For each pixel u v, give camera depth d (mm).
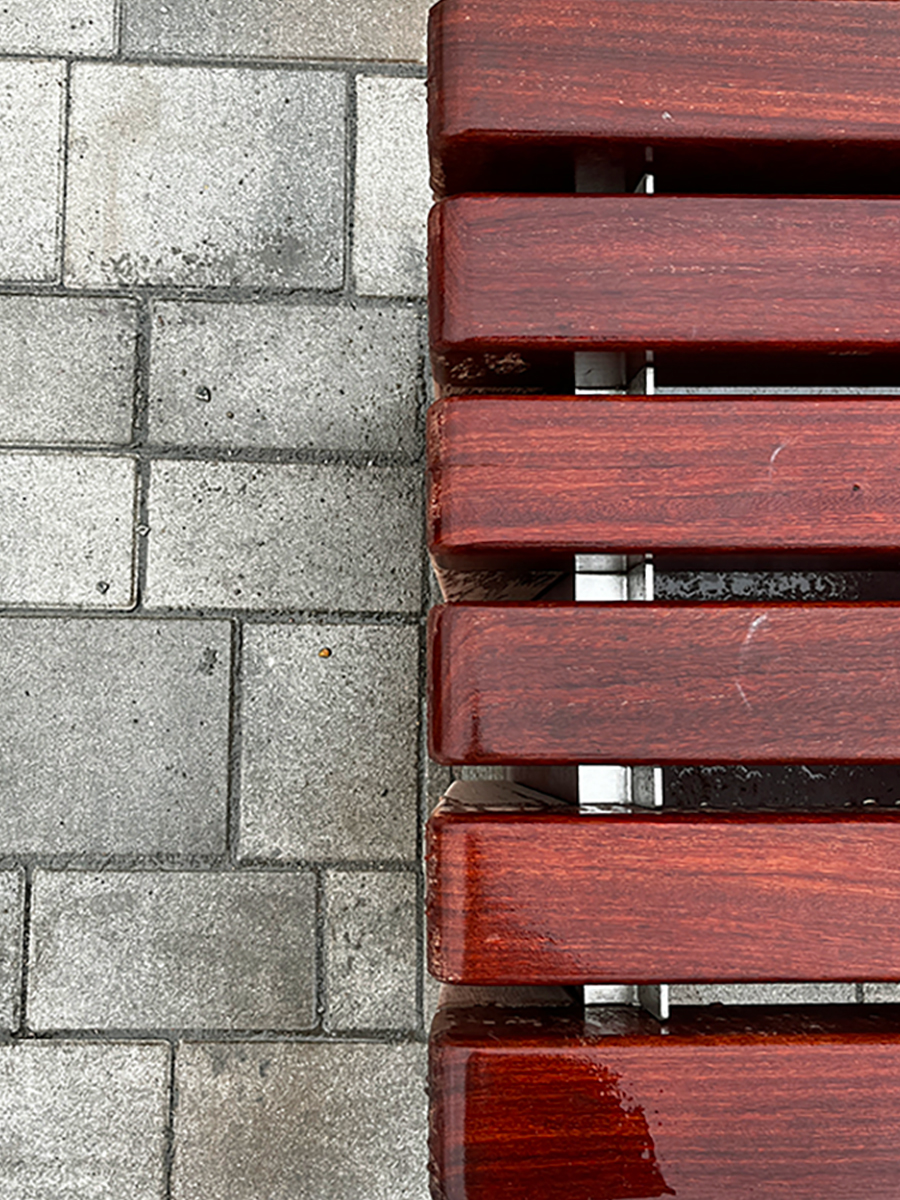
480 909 882
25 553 1998
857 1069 874
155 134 2076
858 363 1015
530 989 1091
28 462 2012
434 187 1082
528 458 918
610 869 882
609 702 896
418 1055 1922
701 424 919
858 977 875
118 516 2010
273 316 2057
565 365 1021
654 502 917
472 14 952
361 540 2021
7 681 1976
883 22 964
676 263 938
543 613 902
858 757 888
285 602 2004
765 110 958
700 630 900
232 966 1936
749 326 935
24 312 2039
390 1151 1903
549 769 1210
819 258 939
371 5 2115
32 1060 1914
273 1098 1913
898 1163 866
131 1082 1913
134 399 2033
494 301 935
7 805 1958
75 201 2059
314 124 2092
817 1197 864
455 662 902
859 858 885
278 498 2023
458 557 978
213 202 2070
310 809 1966
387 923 1946
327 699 1988
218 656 1992
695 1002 1837
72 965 1931
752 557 966
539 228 938
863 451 919
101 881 1947
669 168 1023
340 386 2051
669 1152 868
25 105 2072
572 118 953
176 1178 1892
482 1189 866
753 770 1176
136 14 2092
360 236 2076
